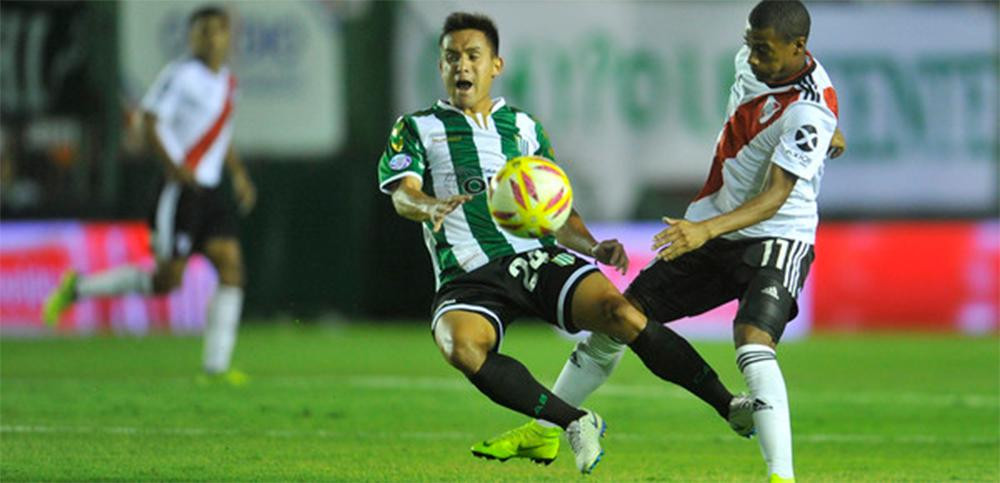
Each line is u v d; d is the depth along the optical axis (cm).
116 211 6612
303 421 3453
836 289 6494
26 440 3061
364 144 6606
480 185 2491
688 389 2406
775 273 2389
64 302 4759
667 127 6381
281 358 5300
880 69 6362
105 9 6569
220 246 4362
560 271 2420
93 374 4653
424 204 2345
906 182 6412
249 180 6581
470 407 3788
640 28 6369
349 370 4847
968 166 6406
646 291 2562
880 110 6378
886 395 4197
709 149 6375
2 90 6594
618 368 5081
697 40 6366
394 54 6519
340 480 2556
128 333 6519
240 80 6462
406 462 2794
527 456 2508
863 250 6475
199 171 4297
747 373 2309
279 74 6469
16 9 6575
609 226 6366
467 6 6419
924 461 2892
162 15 6438
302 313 6688
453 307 2386
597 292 2378
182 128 4269
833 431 3394
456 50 2533
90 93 6594
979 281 6450
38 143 6631
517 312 2467
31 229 6525
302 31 6456
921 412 3781
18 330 6525
